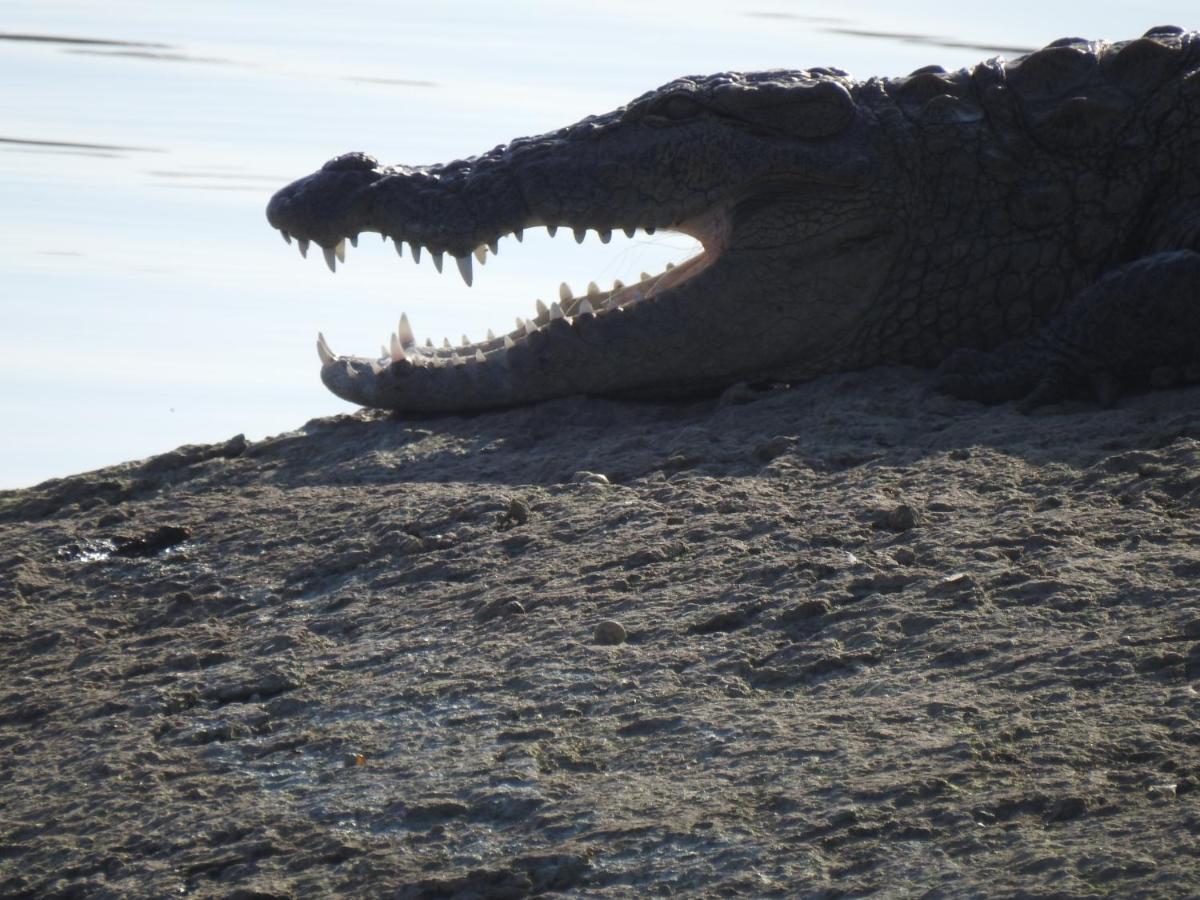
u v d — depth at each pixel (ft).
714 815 52.39
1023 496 77.61
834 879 48.24
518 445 97.09
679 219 98.37
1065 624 62.69
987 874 46.83
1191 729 53.16
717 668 63.52
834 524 76.13
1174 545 68.85
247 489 97.66
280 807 57.88
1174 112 98.84
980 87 100.73
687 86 98.78
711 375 101.45
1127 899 44.37
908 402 94.89
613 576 74.13
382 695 65.62
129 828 58.18
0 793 63.16
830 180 97.40
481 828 54.49
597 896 49.57
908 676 60.54
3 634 80.07
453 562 79.20
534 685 64.23
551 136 100.32
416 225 98.53
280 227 101.45
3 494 104.42
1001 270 99.50
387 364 105.50
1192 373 90.79
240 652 73.56
